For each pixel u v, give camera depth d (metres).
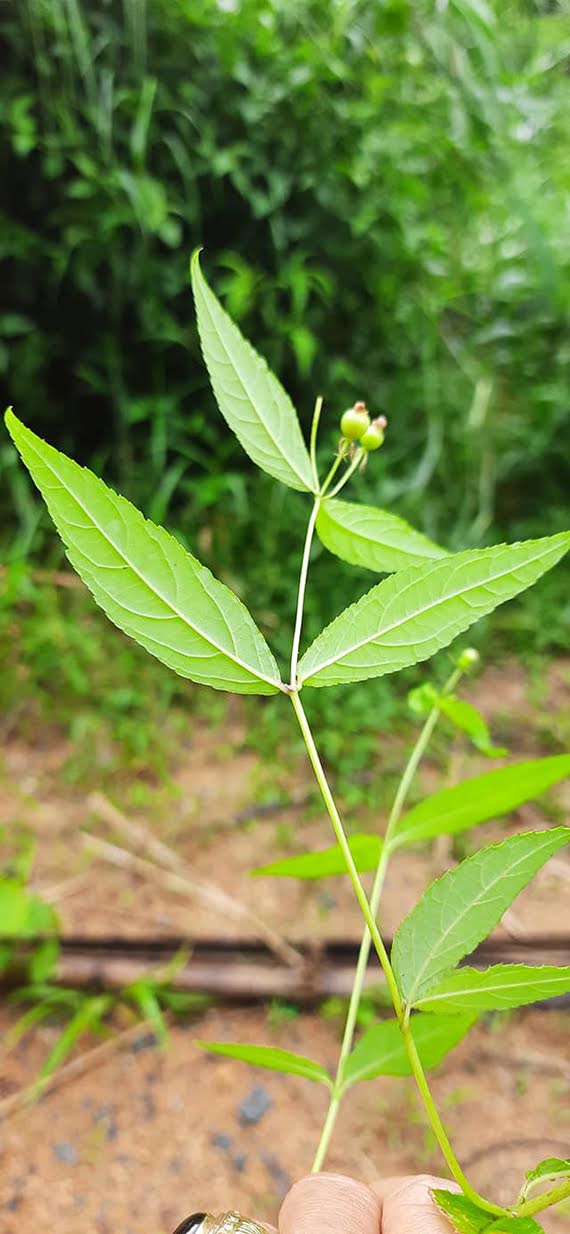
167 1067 0.46
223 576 0.85
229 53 0.85
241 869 0.60
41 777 0.69
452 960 0.19
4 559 0.79
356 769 0.70
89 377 0.89
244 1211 0.39
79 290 0.90
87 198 0.84
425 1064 0.29
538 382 1.11
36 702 0.77
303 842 0.63
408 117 0.92
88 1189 0.40
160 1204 0.39
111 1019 0.49
